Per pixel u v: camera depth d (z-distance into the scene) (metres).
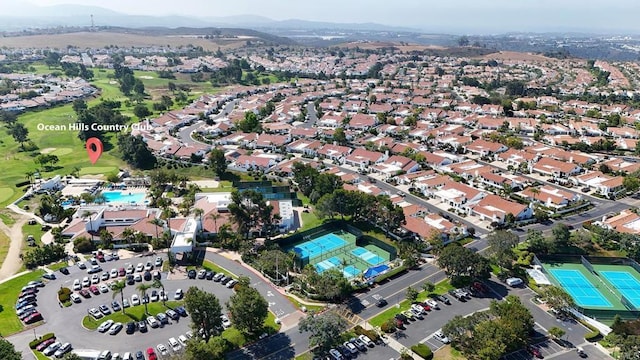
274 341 113.81
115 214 175.25
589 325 120.44
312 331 109.44
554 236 159.62
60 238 162.38
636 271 150.25
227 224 165.88
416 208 185.25
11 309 125.12
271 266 141.62
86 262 150.25
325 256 158.38
